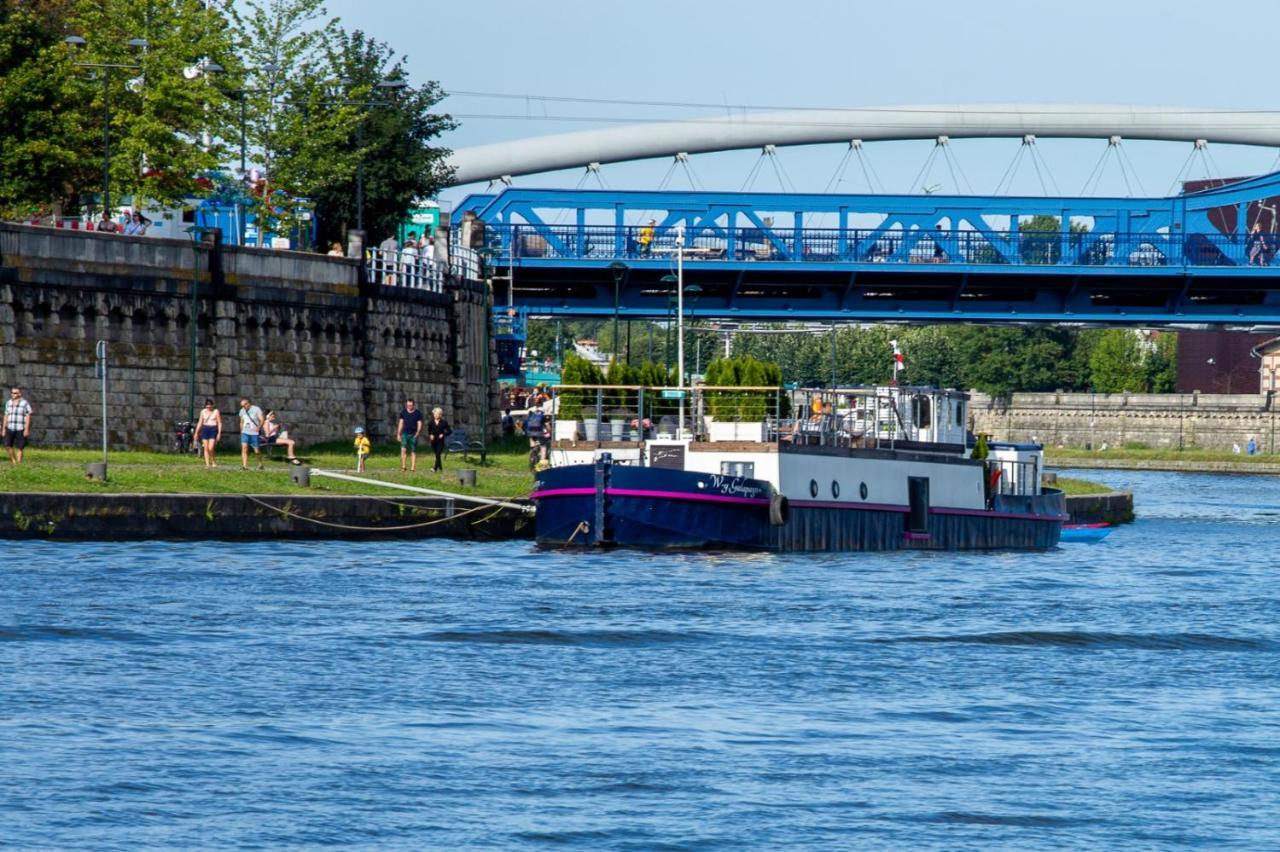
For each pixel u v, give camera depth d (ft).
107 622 390.83
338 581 470.39
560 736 298.97
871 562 560.61
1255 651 403.95
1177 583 554.87
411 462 652.48
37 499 530.27
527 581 480.23
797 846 243.40
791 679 352.49
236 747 286.05
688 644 388.37
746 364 581.53
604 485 547.90
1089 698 342.03
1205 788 274.98
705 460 565.53
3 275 620.08
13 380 621.72
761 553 556.51
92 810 251.60
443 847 239.91
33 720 299.17
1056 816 258.98
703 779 274.36
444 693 330.13
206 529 554.05
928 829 251.80
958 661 378.53
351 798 260.42
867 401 621.72
